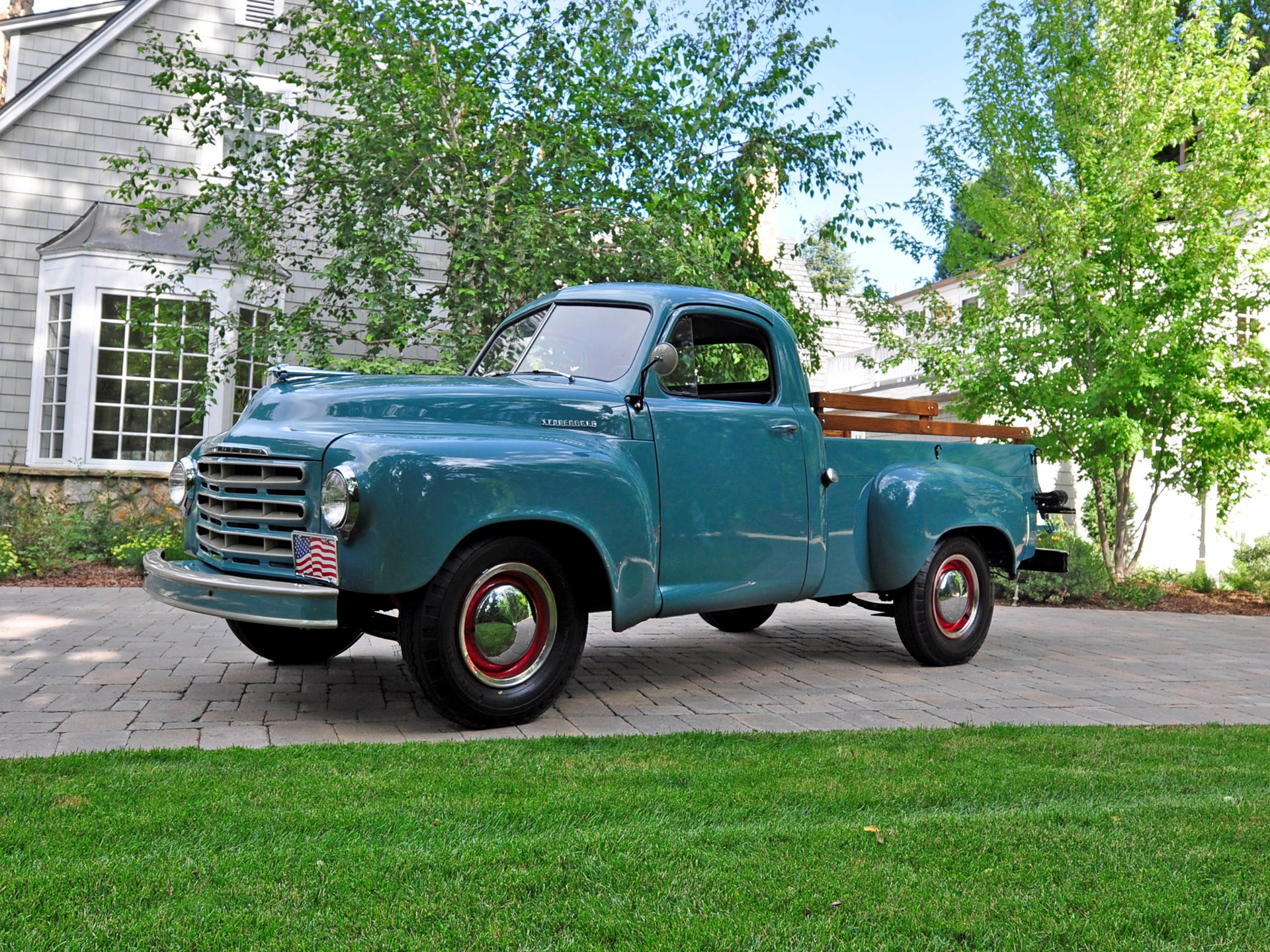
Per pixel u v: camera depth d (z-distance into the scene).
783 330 6.03
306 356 9.65
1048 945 2.38
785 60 11.59
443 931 2.37
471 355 9.46
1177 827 3.24
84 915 2.40
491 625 4.62
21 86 14.93
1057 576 11.47
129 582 9.86
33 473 11.63
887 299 12.96
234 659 6.20
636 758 4.05
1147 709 5.55
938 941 2.38
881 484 6.41
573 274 9.60
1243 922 2.53
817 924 2.45
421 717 4.88
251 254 10.60
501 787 3.56
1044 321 12.57
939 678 6.32
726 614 8.09
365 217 9.83
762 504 5.66
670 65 10.59
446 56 10.02
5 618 7.45
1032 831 3.17
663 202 9.85
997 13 12.38
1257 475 15.30
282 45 14.38
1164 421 12.17
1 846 2.84
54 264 12.87
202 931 2.33
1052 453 12.65
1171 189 11.70
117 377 12.63
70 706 4.80
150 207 10.36
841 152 11.46
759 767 3.94
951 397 17.48
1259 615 11.17
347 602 4.45
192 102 10.31
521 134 10.24
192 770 3.66
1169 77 11.87
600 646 7.37
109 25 13.55
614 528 4.84
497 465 4.51
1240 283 12.38
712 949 2.32
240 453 4.71
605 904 2.54
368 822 3.13
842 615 9.36
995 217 12.58
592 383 5.30
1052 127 12.38
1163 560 15.16
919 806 3.52
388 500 4.25
